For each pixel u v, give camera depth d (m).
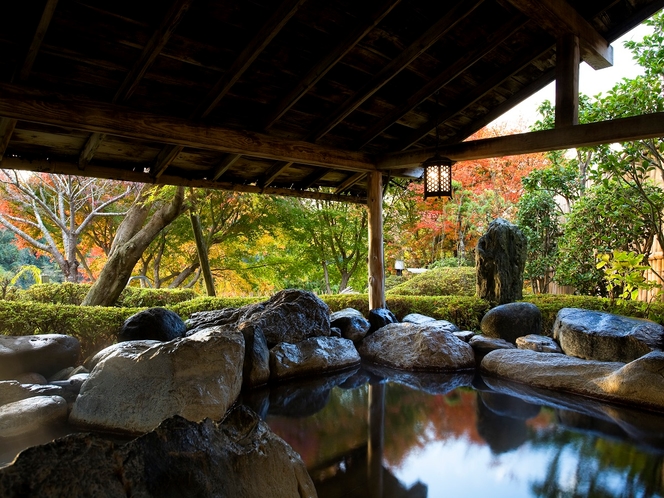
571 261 6.96
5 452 2.91
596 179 6.25
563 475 2.75
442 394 4.50
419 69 4.73
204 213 9.00
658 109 5.63
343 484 2.65
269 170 5.68
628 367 4.12
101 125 3.63
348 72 4.43
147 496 1.46
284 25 3.65
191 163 5.12
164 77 3.73
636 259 5.14
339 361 5.48
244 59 3.57
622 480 2.67
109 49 3.30
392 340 5.88
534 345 5.33
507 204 9.76
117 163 4.79
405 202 10.97
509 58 4.94
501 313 5.91
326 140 5.49
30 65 3.13
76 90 3.59
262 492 1.81
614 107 5.81
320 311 5.98
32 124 3.76
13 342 4.20
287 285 12.34
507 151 4.76
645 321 4.90
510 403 4.19
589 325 5.02
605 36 4.86
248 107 4.49
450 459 3.00
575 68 4.26
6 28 2.93
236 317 5.93
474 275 8.28
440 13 4.04
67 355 4.46
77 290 7.63
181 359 3.72
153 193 6.98
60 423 3.46
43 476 1.34
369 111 5.19
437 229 10.54
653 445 3.18
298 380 5.05
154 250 10.28
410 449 3.16
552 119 7.00
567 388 4.46
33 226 9.55
